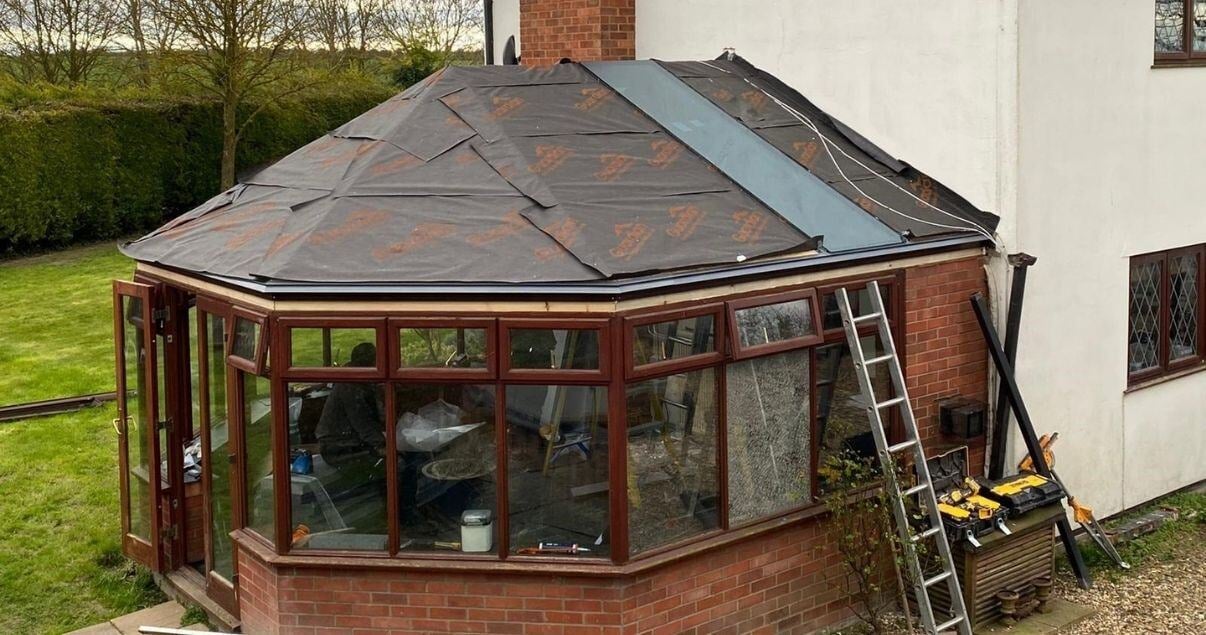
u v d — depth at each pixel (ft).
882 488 24.34
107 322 59.36
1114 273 31.58
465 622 22.48
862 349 26.05
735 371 23.57
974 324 28.45
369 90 94.53
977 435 27.86
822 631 25.55
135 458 29.19
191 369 28.37
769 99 31.94
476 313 21.74
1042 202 29.01
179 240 26.99
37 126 73.97
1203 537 31.73
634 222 24.07
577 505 22.24
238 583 24.80
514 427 22.09
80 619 27.02
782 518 24.45
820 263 24.50
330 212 24.27
